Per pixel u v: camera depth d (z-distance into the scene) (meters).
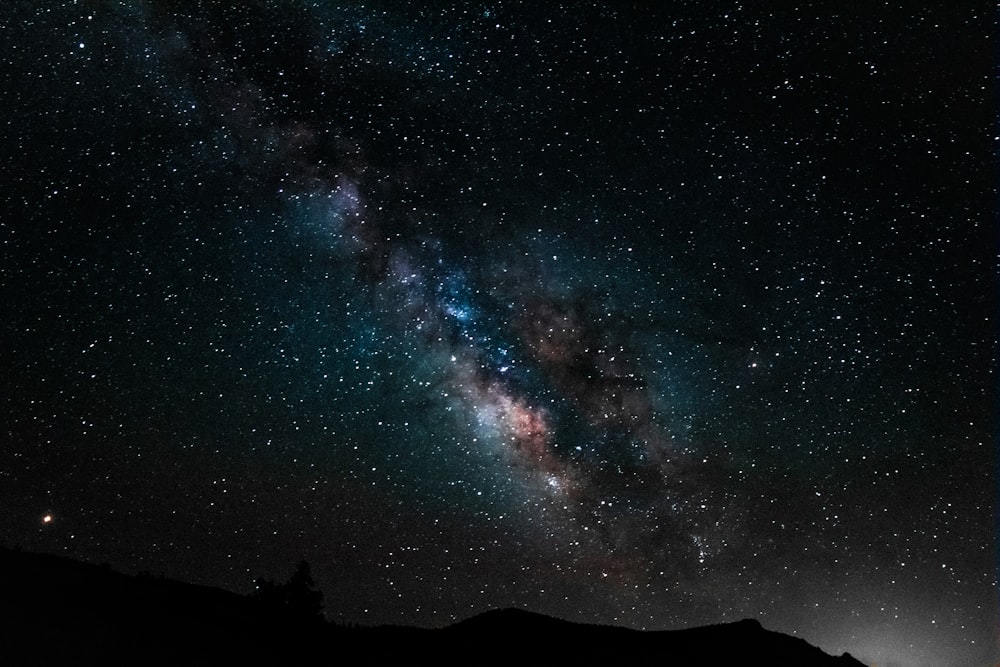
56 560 15.62
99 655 11.36
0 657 10.37
